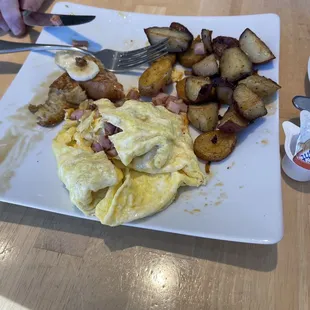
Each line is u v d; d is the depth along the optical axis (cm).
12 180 26
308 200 25
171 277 23
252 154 26
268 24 33
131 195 24
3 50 34
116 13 36
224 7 38
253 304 22
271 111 28
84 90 31
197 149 26
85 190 23
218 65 30
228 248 24
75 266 24
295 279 22
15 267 24
